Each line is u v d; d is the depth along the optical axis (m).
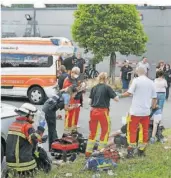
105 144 8.27
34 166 6.63
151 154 8.52
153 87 8.30
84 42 21.55
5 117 7.62
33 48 15.97
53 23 29.25
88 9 21.17
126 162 7.84
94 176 6.86
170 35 27.22
